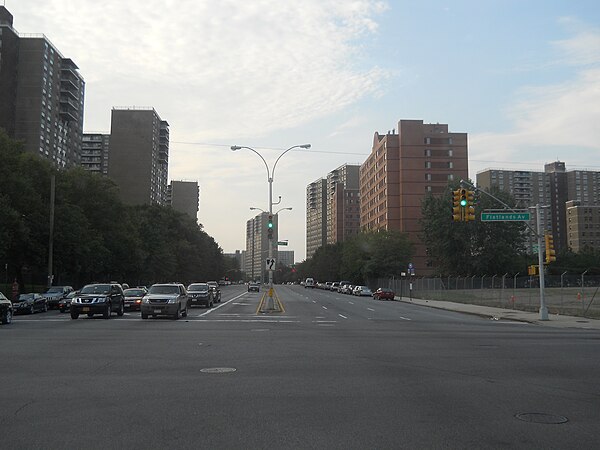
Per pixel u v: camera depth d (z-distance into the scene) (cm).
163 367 1184
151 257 7912
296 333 1998
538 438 671
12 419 750
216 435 676
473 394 930
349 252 9900
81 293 2888
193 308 3819
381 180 12988
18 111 11025
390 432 694
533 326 2656
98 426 715
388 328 2303
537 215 3234
